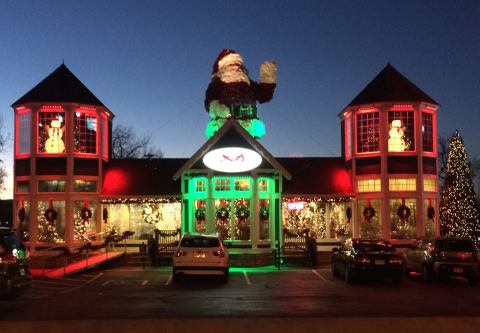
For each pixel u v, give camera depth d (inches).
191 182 1245.7
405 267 1024.2
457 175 1363.2
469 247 897.5
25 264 629.3
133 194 1290.6
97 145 1312.7
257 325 439.8
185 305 650.8
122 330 431.8
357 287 844.6
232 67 1364.4
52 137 1279.5
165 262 1176.2
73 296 738.8
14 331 430.6
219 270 884.0
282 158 1386.6
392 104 1286.9
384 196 1278.3
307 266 1174.3
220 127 1253.1
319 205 1328.7
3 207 1929.1
